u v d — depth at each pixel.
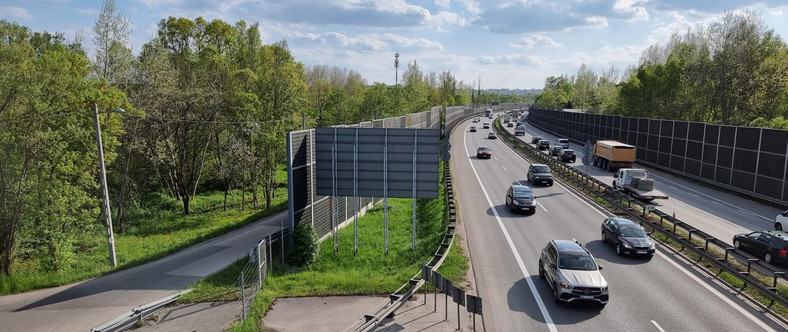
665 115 70.69
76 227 26.36
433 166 22.23
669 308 14.73
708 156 39.00
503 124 123.56
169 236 31.61
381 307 15.47
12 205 22.47
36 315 16.77
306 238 20.98
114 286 19.94
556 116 97.50
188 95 36.81
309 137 22.92
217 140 41.75
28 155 23.23
